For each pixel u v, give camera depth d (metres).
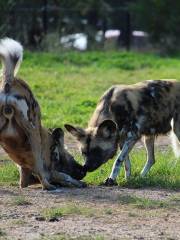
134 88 13.27
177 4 38.66
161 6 38.47
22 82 12.01
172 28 38.78
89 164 12.93
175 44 39.31
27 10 33.38
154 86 13.41
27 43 33.22
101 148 12.95
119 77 26.69
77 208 10.55
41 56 30.08
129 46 37.53
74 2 36.25
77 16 36.88
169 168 13.67
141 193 11.84
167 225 9.89
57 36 33.06
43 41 32.59
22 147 12.14
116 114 12.99
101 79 25.95
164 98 13.39
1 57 11.80
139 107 13.09
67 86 24.27
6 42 11.82
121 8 38.56
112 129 12.80
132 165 14.06
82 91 23.50
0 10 31.97
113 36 38.78
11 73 11.80
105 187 12.47
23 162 12.42
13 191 11.98
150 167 13.73
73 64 29.97
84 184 12.52
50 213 10.27
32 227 9.66
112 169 13.02
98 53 33.00
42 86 23.89
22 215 10.27
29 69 27.14
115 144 13.04
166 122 13.51
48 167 12.58
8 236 9.23
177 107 13.59
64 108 20.86
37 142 12.09
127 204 10.98
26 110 11.88
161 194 11.79
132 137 13.04
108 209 10.63
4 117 11.78
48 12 34.81
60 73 27.00
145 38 40.09
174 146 13.81
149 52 37.91
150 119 13.23
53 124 18.73
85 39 36.53
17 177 13.22
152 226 9.83
